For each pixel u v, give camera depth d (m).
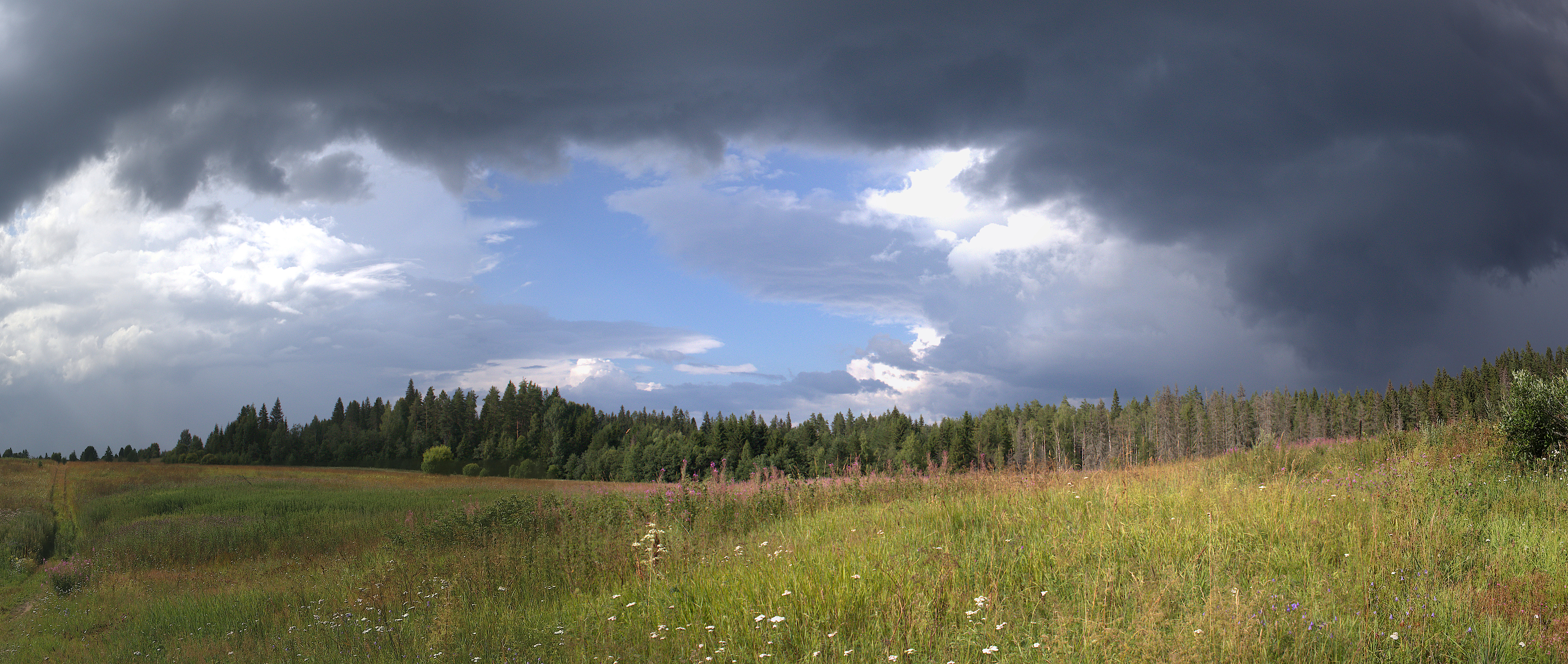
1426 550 6.07
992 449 75.44
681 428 126.94
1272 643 4.68
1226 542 6.87
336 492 40.31
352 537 21.84
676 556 8.81
